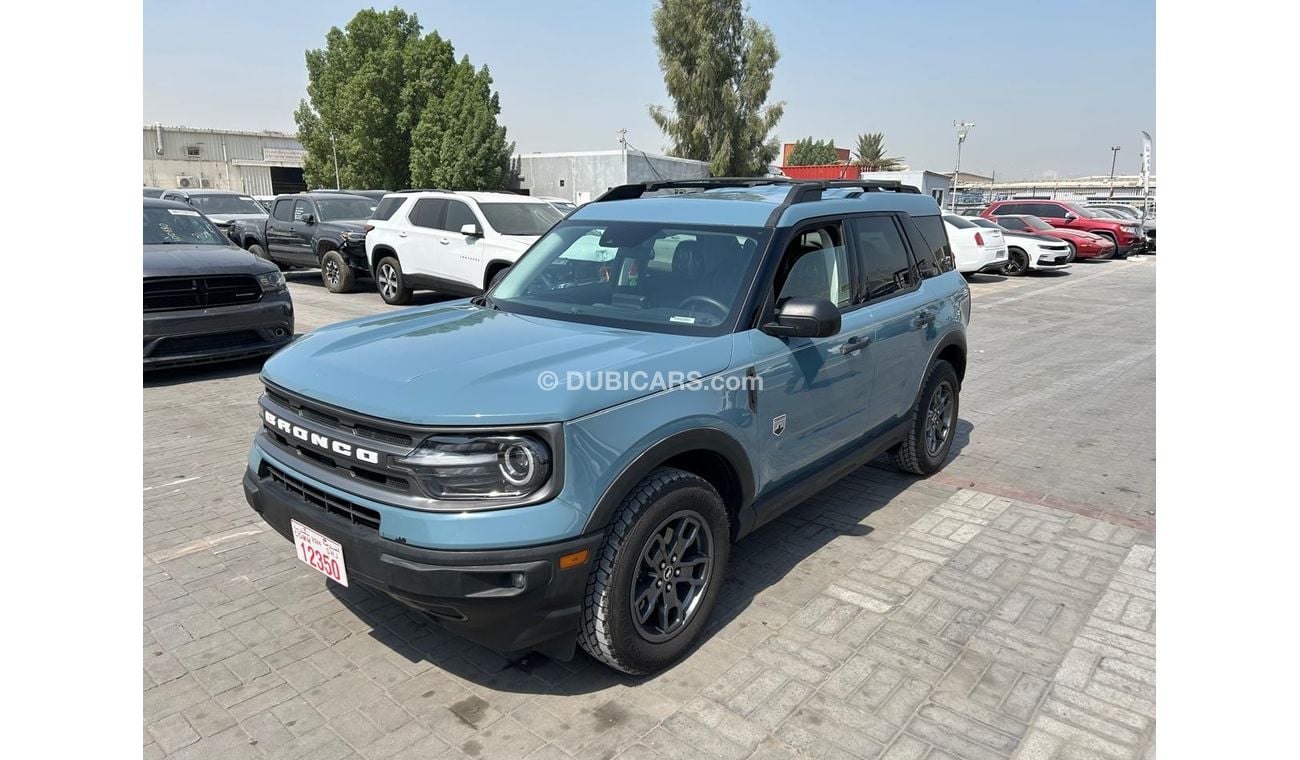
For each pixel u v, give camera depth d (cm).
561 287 394
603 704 288
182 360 732
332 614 349
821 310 326
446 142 4288
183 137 5541
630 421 277
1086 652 322
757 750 264
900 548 422
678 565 306
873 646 327
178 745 264
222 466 532
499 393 262
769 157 4691
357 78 4381
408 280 1245
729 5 4456
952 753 263
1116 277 2011
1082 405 745
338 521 278
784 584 380
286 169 5619
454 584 252
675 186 480
